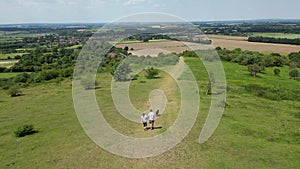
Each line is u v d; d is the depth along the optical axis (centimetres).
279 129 2905
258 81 5684
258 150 2370
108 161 2220
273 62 8231
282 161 2175
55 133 2938
